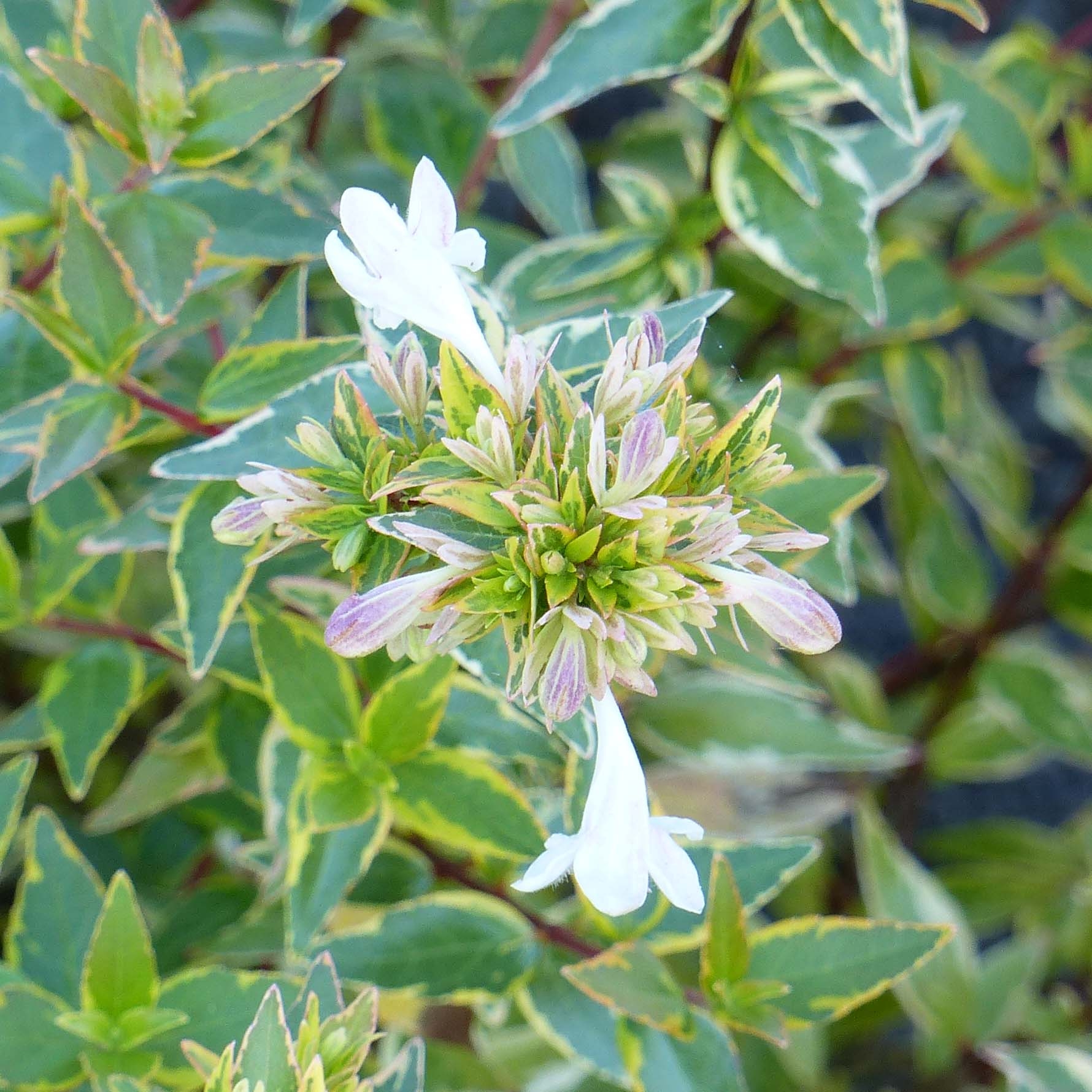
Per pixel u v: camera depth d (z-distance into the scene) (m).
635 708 0.49
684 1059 0.43
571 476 0.39
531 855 0.43
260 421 0.41
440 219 0.39
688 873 0.39
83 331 0.43
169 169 0.44
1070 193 0.56
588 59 0.44
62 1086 0.42
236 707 0.47
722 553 0.39
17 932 0.44
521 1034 0.51
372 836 0.43
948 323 0.58
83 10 0.43
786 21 0.45
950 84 0.56
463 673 0.45
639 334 0.39
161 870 0.54
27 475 0.47
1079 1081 0.50
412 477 0.39
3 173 0.44
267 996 0.39
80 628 0.46
